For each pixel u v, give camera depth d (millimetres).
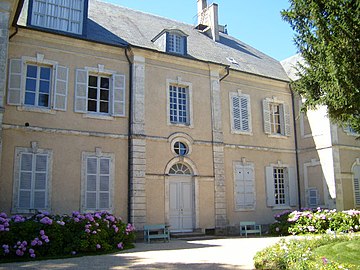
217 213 14242
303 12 9227
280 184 16781
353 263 6727
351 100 8625
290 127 17438
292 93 17844
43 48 12188
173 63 14461
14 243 8641
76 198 11875
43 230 8938
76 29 12898
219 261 7648
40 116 11773
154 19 17344
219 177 14578
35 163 11469
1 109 9805
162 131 13641
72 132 12133
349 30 8219
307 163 16891
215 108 15078
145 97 13531
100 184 12320
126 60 13578
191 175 14109
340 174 15852
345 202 15766
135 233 12312
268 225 15680
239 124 15789
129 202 12625
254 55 19344
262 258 6793
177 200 13664
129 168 12852
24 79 11820
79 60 12727
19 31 11859
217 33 18609
